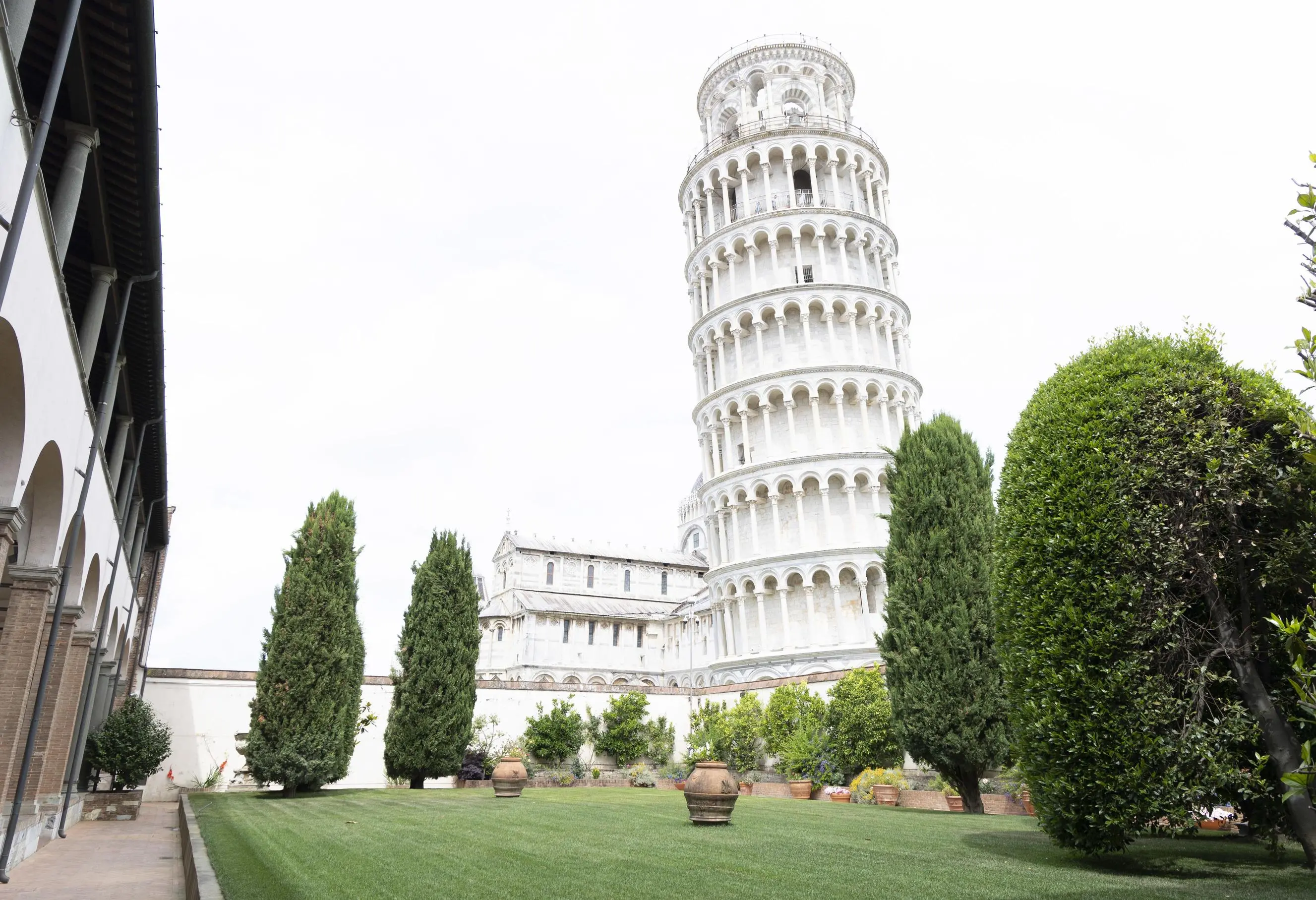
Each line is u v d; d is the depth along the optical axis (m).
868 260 63.41
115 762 26.33
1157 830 16.77
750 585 57.72
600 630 101.19
